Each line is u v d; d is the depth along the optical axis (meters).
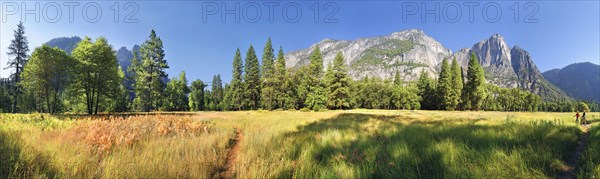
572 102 100.44
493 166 4.50
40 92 28.72
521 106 79.44
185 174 4.23
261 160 5.11
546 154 4.95
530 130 7.87
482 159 4.88
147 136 8.52
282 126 13.38
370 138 7.83
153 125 11.93
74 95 30.39
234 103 60.91
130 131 9.02
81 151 5.48
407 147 6.12
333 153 6.07
